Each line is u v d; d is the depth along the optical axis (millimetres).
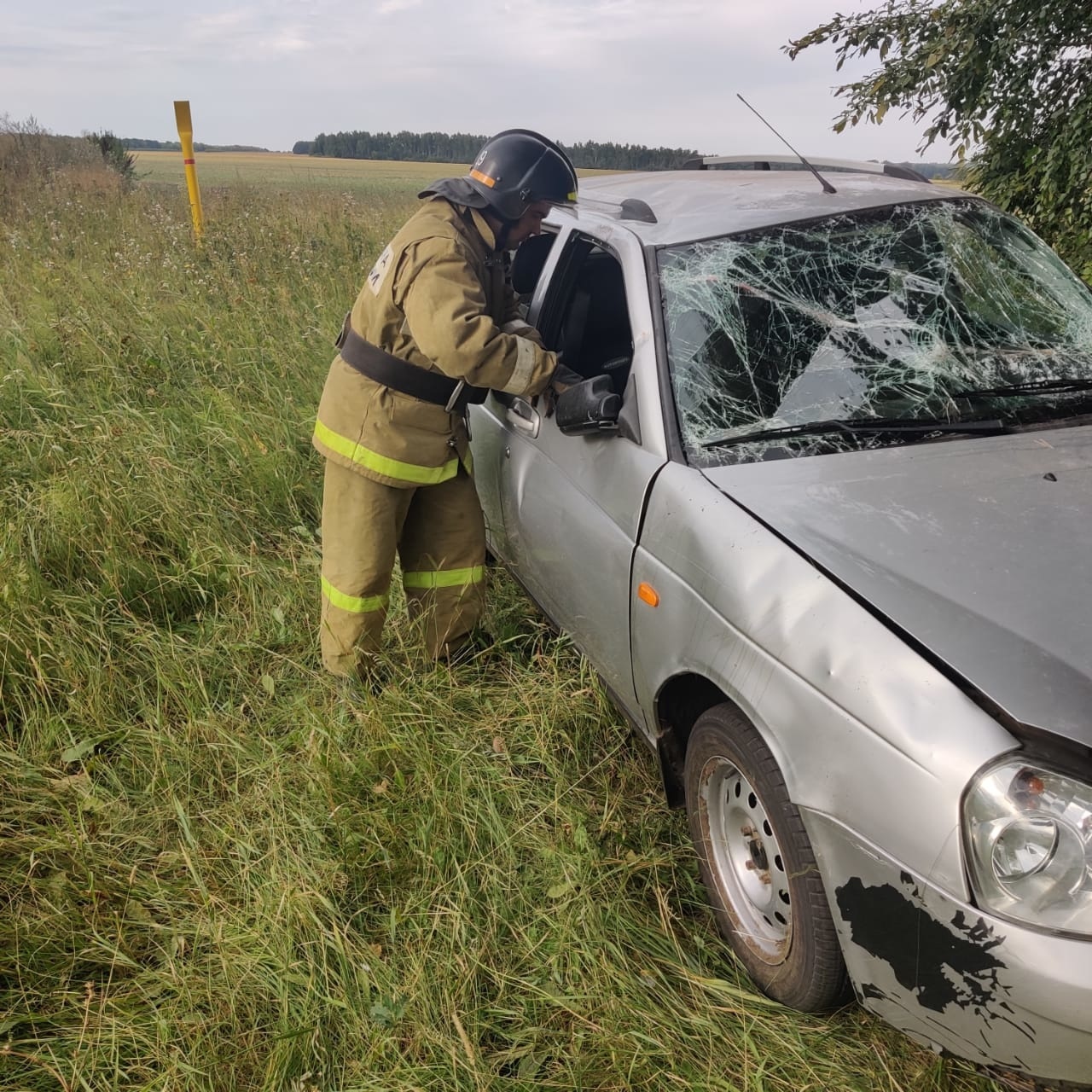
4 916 2234
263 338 6297
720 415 2322
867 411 2320
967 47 4809
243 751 2758
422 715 2818
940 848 1513
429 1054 1916
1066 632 1628
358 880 2344
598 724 2850
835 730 1683
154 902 2305
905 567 1807
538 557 3014
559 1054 1923
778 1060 1865
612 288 3137
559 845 2385
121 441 4531
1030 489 2020
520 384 2650
